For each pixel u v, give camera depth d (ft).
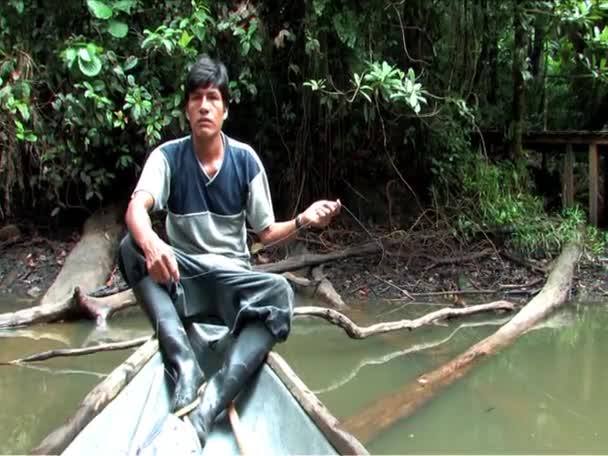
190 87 9.02
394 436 10.49
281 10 19.66
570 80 28.32
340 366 13.96
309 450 7.32
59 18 18.80
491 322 16.89
